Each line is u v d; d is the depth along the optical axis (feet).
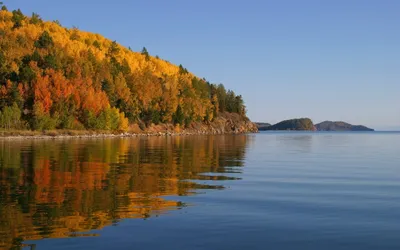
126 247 33.27
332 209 48.62
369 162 118.52
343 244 34.94
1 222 39.99
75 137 337.72
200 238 35.99
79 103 391.04
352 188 65.67
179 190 60.54
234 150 178.29
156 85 591.78
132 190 59.47
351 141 345.31
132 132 485.56
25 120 333.42
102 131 407.64
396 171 92.68
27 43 435.94
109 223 40.29
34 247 32.78
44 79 352.08
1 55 372.38
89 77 442.50
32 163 97.19
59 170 83.46
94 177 72.84
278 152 167.43
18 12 572.51
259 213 45.96
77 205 48.16
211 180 72.95
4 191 57.06
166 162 108.27
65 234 36.37
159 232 37.58
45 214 43.37
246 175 81.76
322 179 77.10
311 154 156.66
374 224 41.57
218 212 46.11
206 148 190.90
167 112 594.24
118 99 495.41
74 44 561.02
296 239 36.14
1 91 335.26
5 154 126.41
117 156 126.21
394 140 384.27
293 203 52.03
